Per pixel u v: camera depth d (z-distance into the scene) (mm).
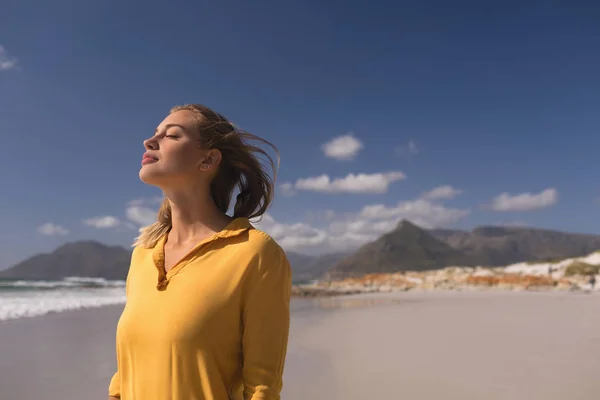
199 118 1609
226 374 1332
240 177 1763
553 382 4992
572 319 11102
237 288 1343
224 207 1742
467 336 8289
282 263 1435
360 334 8602
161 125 1604
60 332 8484
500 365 5828
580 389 4723
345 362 6051
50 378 5207
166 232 1618
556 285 33312
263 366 1317
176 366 1276
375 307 16312
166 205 1677
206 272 1363
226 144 1637
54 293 25781
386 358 6289
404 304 17891
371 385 4910
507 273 42062
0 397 4500
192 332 1283
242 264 1366
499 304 17078
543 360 6117
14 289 32625
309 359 6246
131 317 1386
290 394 4605
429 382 5023
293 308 16109
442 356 6426
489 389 4750
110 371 5574
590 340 7723
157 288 1385
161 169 1528
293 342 7629
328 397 4500
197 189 1578
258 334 1333
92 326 9344
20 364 5848
